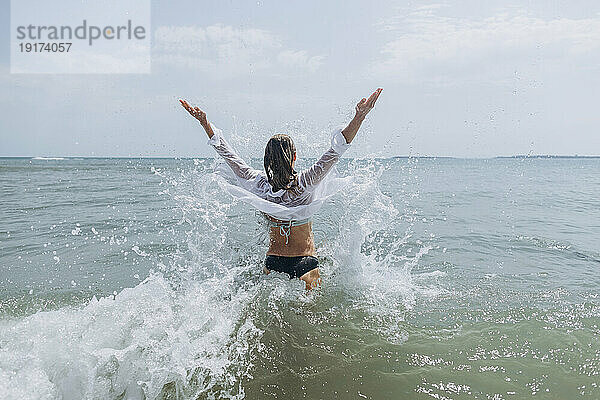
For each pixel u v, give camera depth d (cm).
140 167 2522
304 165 384
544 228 626
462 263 436
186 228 575
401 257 453
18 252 465
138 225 595
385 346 270
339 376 241
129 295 300
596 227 642
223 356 256
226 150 357
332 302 329
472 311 318
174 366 244
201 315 291
